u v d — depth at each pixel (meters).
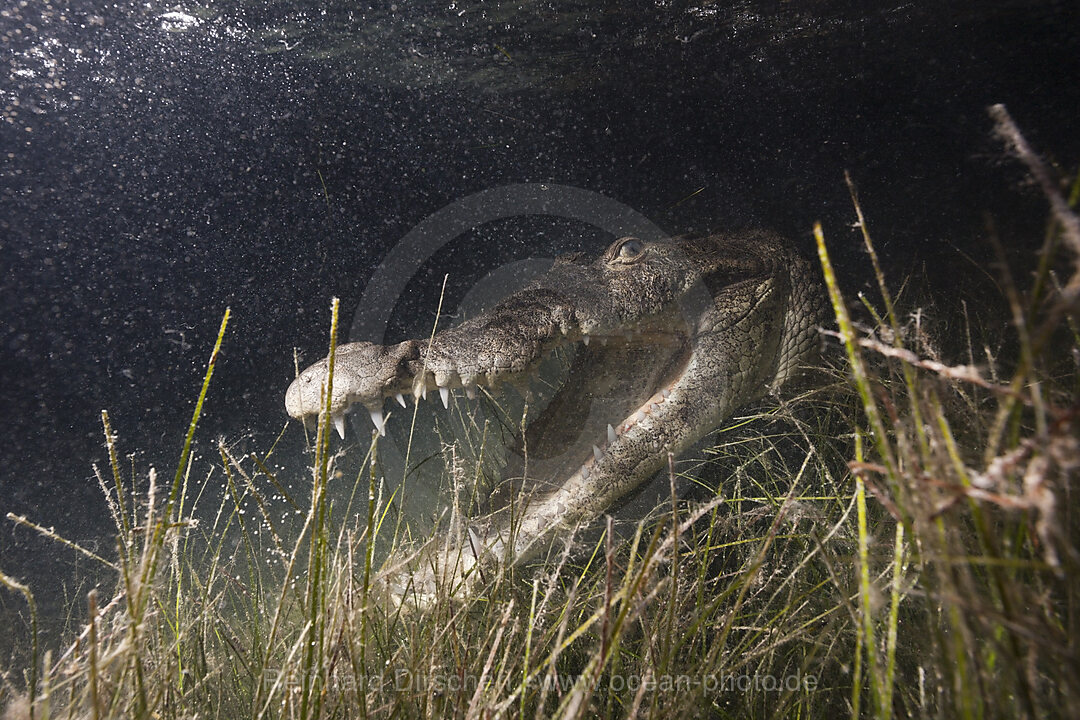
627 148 11.78
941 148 7.83
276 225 8.46
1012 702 1.17
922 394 1.19
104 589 3.03
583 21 7.57
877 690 1.22
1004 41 8.88
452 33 7.80
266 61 8.34
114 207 7.63
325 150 9.88
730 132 11.33
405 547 2.62
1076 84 10.00
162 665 1.63
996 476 0.91
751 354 3.31
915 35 8.46
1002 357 3.26
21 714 1.38
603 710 1.76
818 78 9.75
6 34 6.79
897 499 1.19
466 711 1.64
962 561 1.02
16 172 7.54
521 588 2.31
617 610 2.10
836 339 3.62
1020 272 4.44
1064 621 1.29
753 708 1.78
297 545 1.59
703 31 8.00
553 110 11.16
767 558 2.28
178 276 7.14
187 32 7.33
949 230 5.75
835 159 8.46
